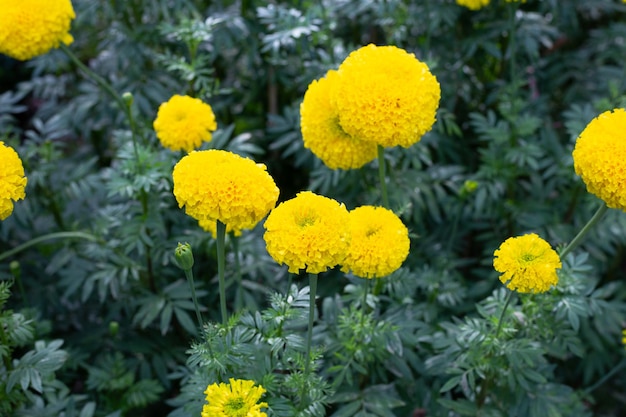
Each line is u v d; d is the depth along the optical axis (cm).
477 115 161
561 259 129
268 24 172
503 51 175
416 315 141
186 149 138
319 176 160
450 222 165
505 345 129
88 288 147
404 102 123
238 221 115
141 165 141
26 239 167
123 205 153
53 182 160
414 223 163
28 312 146
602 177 120
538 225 159
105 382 146
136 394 146
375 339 130
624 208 121
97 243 151
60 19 140
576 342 134
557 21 182
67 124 170
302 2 171
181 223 153
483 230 173
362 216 121
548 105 187
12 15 138
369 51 125
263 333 125
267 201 114
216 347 121
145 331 156
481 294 156
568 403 142
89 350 155
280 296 124
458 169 163
